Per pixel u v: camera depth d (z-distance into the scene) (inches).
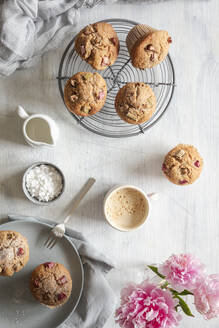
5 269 29.7
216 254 34.7
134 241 34.2
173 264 27.4
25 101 32.9
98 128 33.5
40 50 31.4
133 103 29.7
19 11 28.8
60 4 29.9
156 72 33.4
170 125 33.9
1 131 33.0
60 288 30.4
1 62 29.6
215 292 27.0
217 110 34.2
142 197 32.7
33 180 31.9
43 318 32.7
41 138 31.4
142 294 27.3
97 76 29.7
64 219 33.6
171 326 26.9
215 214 34.6
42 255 32.6
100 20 32.9
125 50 33.2
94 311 32.8
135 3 33.0
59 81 32.0
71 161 33.5
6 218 33.2
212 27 33.8
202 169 34.4
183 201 34.4
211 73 34.0
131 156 33.9
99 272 32.9
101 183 33.7
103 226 33.9
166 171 31.5
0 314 32.4
